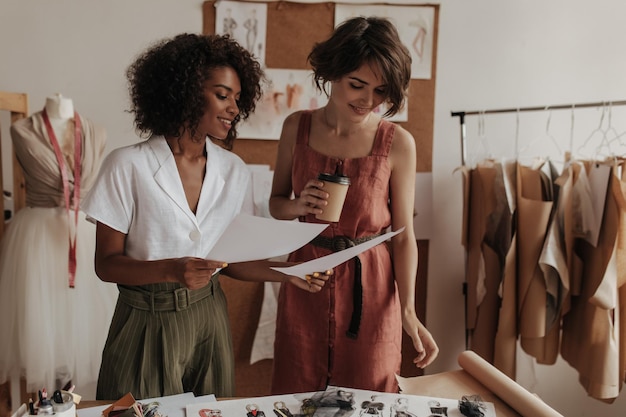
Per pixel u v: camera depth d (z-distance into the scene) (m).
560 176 1.93
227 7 2.18
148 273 1.07
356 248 1.11
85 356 2.04
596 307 1.95
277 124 2.26
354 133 1.34
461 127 2.17
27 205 2.03
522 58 2.29
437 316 2.43
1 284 1.97
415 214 2.33
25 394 2.12
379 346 1.36
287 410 1.03
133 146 1.17
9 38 2.15
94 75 2.20
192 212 1.20
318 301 1.38
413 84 2.27
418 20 2.24
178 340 1.18
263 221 0.95
